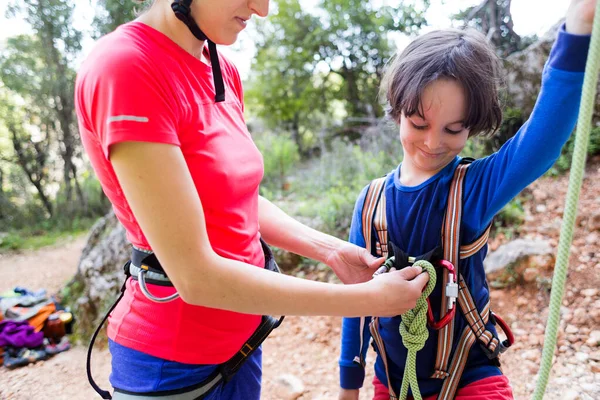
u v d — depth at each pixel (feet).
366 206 4.69
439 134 3.92
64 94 31.71
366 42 27.55
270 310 3.32
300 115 30.96
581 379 7.97
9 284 21.30
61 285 20.20
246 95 31.89
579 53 3.04
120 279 14.56
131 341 3.89
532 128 3.43
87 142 3.42
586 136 2.77
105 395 4.52
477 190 4.00
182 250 3.07
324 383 9.59
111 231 16.43
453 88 3.73
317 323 11.97
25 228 32.22
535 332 9.37
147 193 3.02
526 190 13.55
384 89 4.62
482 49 3.97
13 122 32.65
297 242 4.91
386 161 17.02
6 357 13.26
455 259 4.07
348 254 4.64
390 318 4.49
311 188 19.11
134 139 2.95
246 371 4.63
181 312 3.76
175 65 3.40
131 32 3.34
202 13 3.43
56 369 12.76
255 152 4.13
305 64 29.55
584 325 9.13
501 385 4.20
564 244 2.93
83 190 34.65
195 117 3.48
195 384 4.00
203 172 3.53
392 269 4.13
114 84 3.00
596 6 2.69
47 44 30.35
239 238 3.92
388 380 4.62
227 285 3.17
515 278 10.61
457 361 4.23
